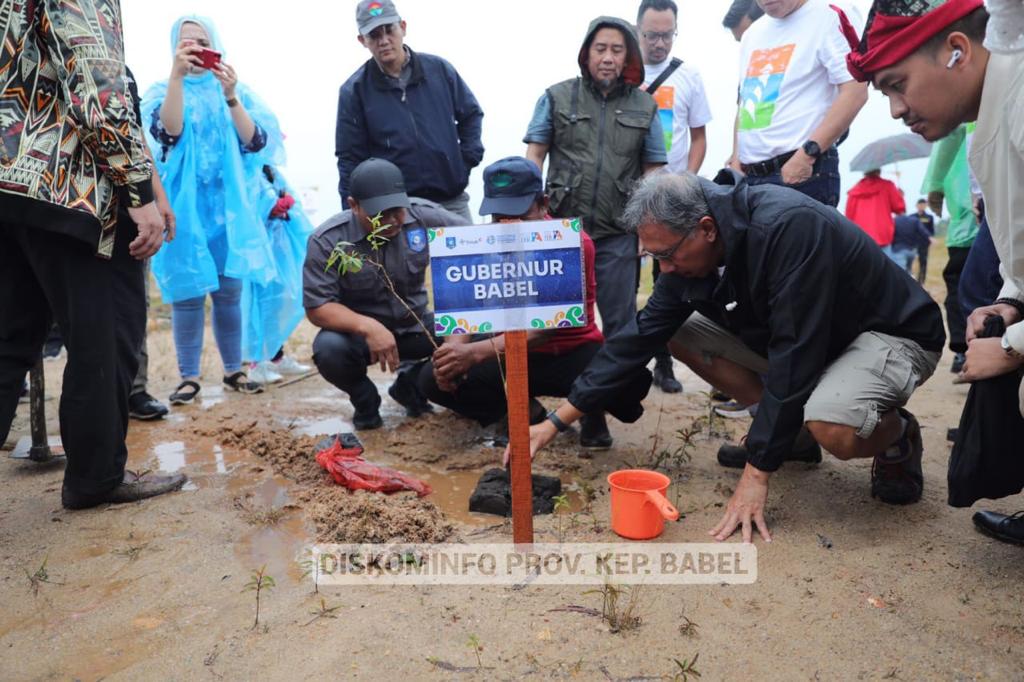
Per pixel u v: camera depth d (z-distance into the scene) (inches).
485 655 86.0
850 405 108.1
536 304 104.8
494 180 136.1
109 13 109.0
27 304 116.6
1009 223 88.1
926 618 92.1
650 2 203.3
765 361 137.3
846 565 104.6
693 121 213.0
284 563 108.1
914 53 82.8
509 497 125.4
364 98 185.6
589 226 175.2
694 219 109.1
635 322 126.9
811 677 81.7
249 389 206.2
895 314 116.1
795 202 110.5
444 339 172.2
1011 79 79.0
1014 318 106.9
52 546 113.6
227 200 186.5
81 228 109.3
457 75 196.5
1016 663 83.4
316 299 159.8
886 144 442.0
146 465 149.3
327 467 138.3
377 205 149.8
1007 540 110.0
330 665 84.2
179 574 104.8
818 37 164.4
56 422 181.2
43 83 106.9
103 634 91.3
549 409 189.2
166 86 183.3
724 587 99.7
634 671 83.0
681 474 140.7
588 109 173.8
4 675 83.7
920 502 125.2
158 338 296.0
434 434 167.9
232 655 86.4
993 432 102.9
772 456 111.7
